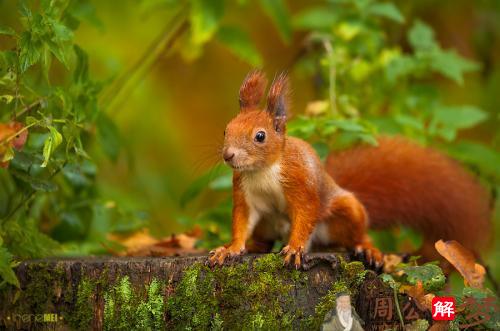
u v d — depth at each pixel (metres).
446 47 16.75
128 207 12.46
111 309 7.90
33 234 9.03
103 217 11.71
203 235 11.39
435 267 7.89
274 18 13.09
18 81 8.26
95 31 16.00
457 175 10.40
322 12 13.91
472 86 17.33
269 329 7.86
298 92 17.97
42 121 8.05
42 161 8.48
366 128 10.53
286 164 8.34
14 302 8.21
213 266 7.94
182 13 13.12
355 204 8.95
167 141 17.55
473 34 16.41
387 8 13.01
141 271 7.93
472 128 17.55
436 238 10.25
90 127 11.05
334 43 13.40
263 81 8.61
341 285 8.05
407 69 12.59
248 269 7.94
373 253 8.84
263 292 7.91
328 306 7.96
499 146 13.79
